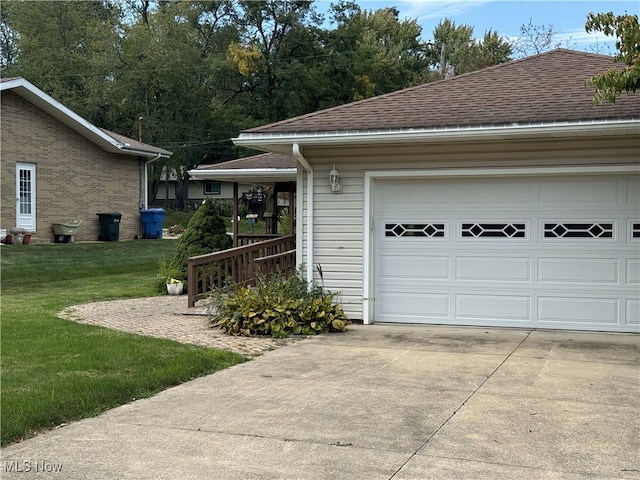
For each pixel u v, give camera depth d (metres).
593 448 4.68
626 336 9.04
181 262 14.30
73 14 47.53
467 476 4.21
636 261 9.22
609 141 9.09
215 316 9.86
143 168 27.38
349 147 10.17
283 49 47.66
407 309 10.23
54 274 17.08
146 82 45.03
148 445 4.80
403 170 9.99
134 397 6.06
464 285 9.97
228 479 4.20
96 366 7.00
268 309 9.28
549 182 9.55
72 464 4.46
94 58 44.75
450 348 8.25
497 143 9.56
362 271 10.22
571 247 9.48
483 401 5.86
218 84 48.53
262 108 47.66
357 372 6.97
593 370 7.00
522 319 9.72
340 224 10.30
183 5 47.94
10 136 21.41
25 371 6.77
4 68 48.22
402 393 6.13
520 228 9.70
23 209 22.06
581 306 9.45
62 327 9.44
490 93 10.17
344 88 47.94
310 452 4.64
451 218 10.00
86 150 24.48
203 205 14.80
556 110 8.91
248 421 5.33
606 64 10.62
